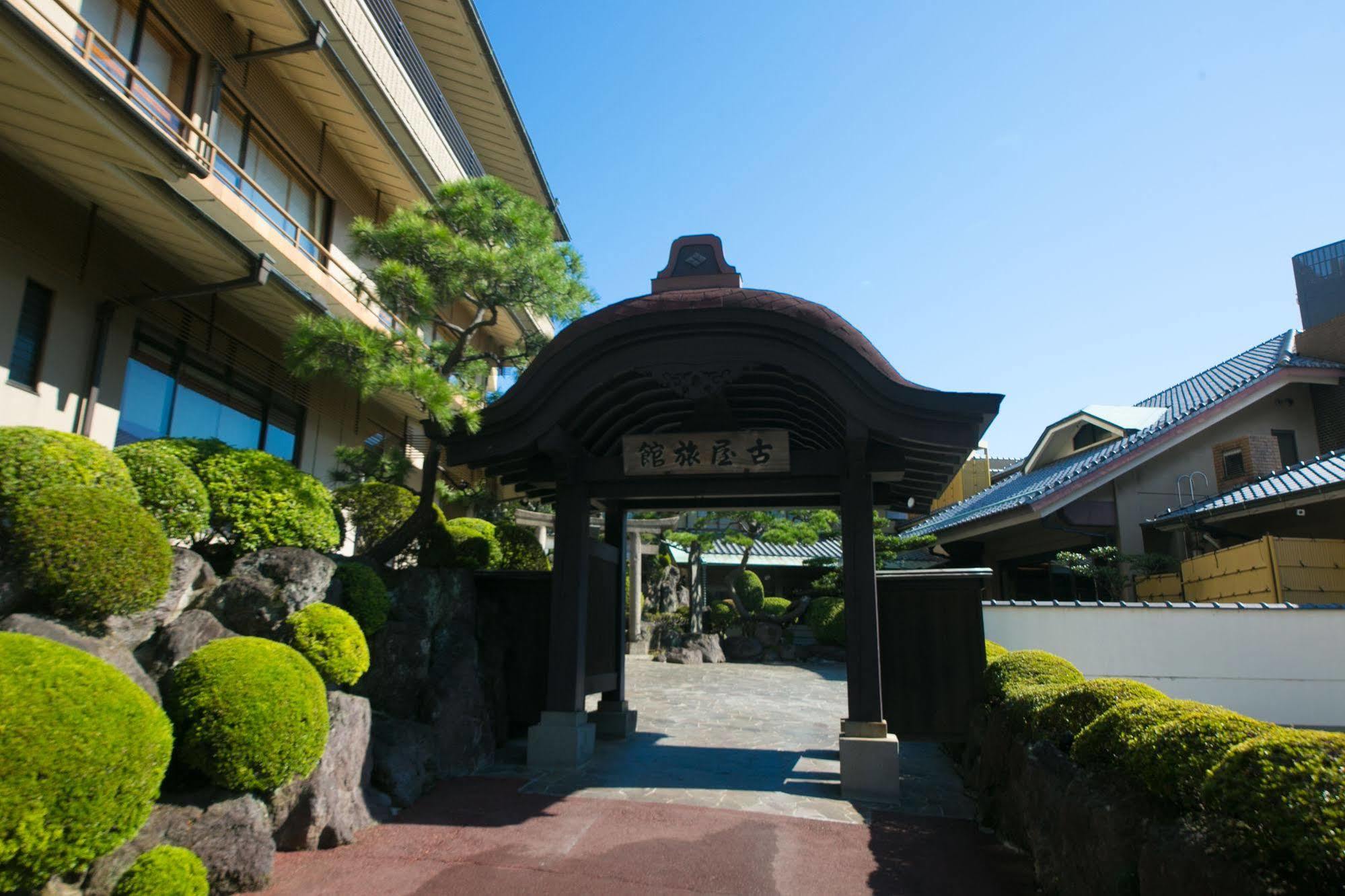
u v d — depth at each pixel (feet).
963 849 20.76
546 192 69.10
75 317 28.63
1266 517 51.19
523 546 45.39
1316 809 9.43
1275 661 36.04
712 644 76.95
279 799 18.67
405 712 26.89
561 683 29.71
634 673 63.87
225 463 24.66
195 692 17.35
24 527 16.48
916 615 30.40
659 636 78.38
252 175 38.17
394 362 26.81
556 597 30.40
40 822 12.17
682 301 26.78
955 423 25.43
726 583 85.81
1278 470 54.08
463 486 54.44
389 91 42.45
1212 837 10.82
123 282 30.86
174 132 30.78
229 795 17.07
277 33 35.94
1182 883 11.00
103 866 14.34
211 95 33.96
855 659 27.14
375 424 50.93
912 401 25.14
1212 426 60.44
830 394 26.22
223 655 18.25
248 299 35.83
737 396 31.48
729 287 29.30
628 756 31.22
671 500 36.65
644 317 26.86
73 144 24.26
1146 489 59.16
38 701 12.82
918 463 29.43
